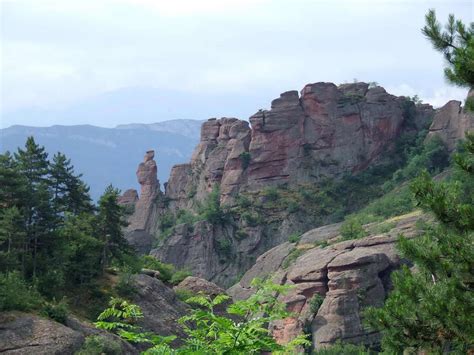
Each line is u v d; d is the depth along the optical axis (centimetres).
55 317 7119
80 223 9419
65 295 8188
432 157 19488
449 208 2239
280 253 16412
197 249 19725
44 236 8275
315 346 11875
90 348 6662
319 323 12212
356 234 15012
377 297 12412
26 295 7119
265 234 19688
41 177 9269
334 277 12619
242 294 15700
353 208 19762
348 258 12719
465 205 2180
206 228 19950
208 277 19438
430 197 2281
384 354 2442
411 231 13425
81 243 8756
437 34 2462
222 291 11300
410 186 2386
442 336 2255
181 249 19838
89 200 10350
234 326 1135
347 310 12150
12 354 6234
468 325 2080
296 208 19862
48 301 7769
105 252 9506
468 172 2352
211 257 19675
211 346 1137
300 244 16588
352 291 12362
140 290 9044
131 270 9288
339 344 11406
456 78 2369
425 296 2245
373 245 13438
